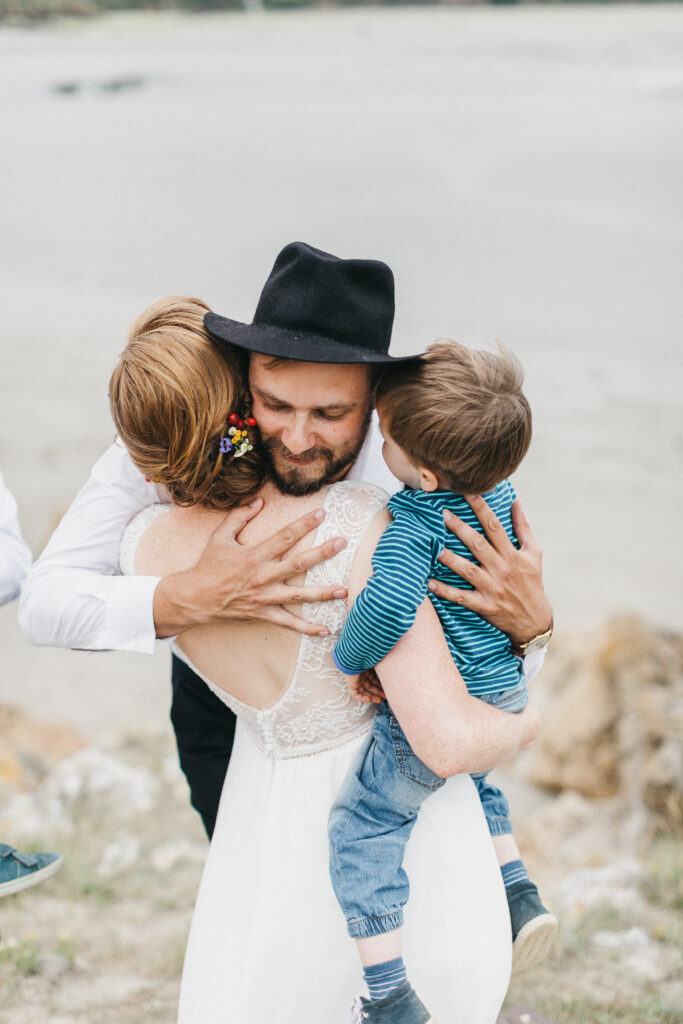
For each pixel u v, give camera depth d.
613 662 6.02
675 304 18.53
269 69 60.41
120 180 32.75
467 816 2.02
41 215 28.27
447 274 20.73
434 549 1.84
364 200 27.84
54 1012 3.38
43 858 2.58
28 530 10.38
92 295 20.44
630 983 3.58
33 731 6.44
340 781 1.96
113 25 87.38
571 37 72.50
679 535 11.16
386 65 60.91
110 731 6.73
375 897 1.86
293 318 1.78
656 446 13.09
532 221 24.61
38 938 3.91
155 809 5.45
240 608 1.85
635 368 15.58
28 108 48.03
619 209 25.09
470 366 1.84
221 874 2.04
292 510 1.89
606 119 37.28
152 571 2.00
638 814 5.34
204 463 1.83
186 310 1.91
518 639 1.99
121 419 1.82
